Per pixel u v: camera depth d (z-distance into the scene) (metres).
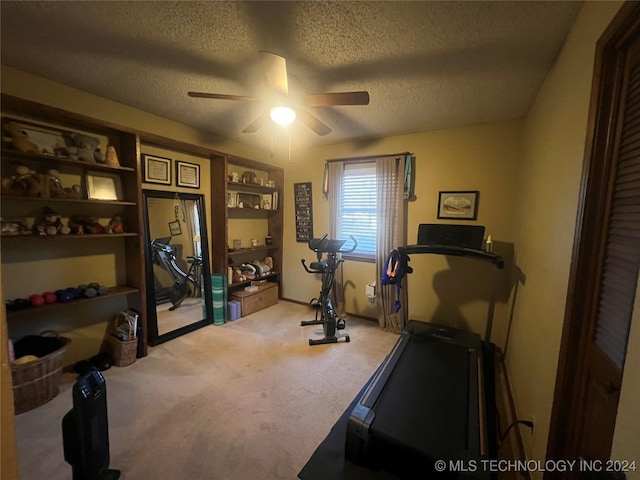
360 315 3.67
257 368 2.39
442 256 3.12
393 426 1.51
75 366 2.27
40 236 1.94
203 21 1.43
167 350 2.68
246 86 2.14
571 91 1.36
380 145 3.39
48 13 1.38
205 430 1.70
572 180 1.28
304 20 1.40
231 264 3.69
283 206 4.20
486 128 2.81
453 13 1.33
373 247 3.56
